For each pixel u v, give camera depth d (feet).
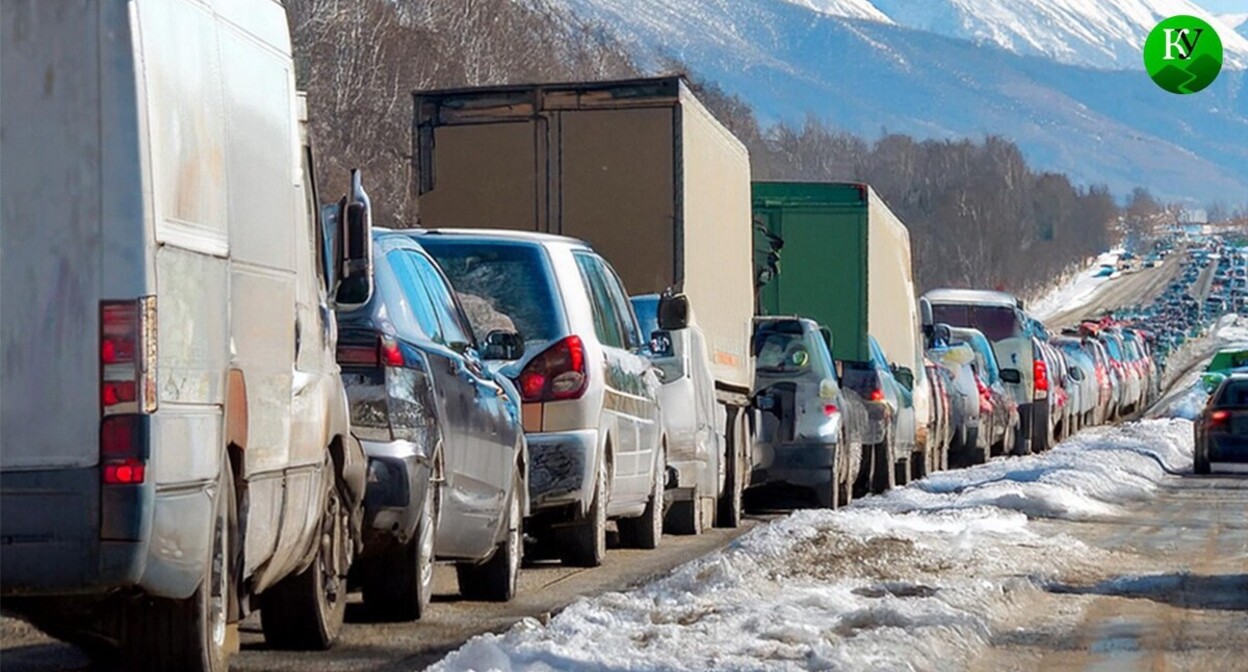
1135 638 92.94
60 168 61.36
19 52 61.57
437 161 165.17
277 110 77.92
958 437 305.53
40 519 60.80
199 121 66.95
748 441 181.57
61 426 61.00
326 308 84.84
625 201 162.61
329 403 83.71
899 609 94.17
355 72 600.39
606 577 119.75
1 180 61.41
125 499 60.85
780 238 228.02
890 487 226.99
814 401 190.60
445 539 97.81
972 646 89.10
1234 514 184.03
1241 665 85.35
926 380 276.62
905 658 82.79
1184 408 489.67
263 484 72.95
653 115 162.09
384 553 92.94
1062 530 157.07
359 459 87.45
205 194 67.05
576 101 163.12
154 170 62.28
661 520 145.59
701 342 160.45
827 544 126.00
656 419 141.59
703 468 158.40
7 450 60.90
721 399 169.78
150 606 65.87
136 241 61.36
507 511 105.81
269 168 75.92
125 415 61.00
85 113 61.46
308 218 82.64
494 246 123.03
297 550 79.87
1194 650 89.45
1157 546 143.23
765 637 85.30
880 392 220.43
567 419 119.96
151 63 62.69
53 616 65.87
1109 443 313.73
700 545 146.61
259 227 73.72
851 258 227.20
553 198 163.53
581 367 120.67
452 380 98.02
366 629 91.71
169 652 66.39
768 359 192.34
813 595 98.84
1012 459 265.34
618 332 134.41
